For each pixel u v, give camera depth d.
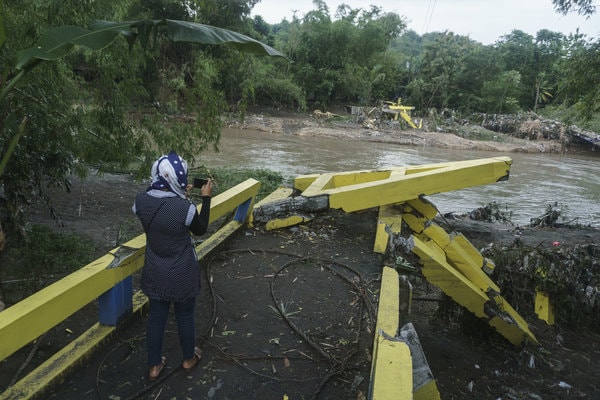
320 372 3.19
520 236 9.49
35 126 5.45
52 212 6.40
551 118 46.88
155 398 2.84
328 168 21.16
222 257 5.00
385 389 2.26
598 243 9.02
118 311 3.43
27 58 3.03
